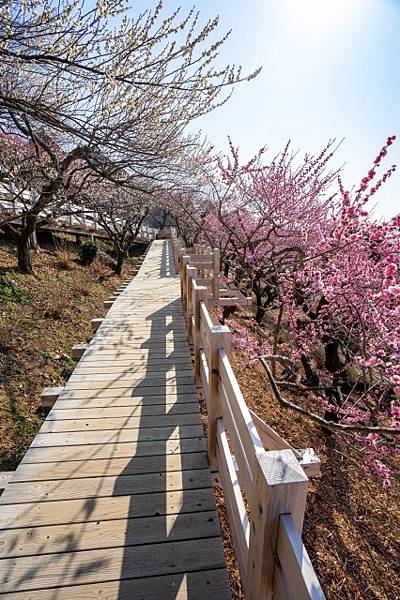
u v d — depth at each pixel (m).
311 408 4.69
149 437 2.22
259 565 0.94
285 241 6.68
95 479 1.86
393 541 2.98
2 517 1.61
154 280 7.67
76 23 2.51
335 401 4.21
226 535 2.31
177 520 1.62
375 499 3.41
